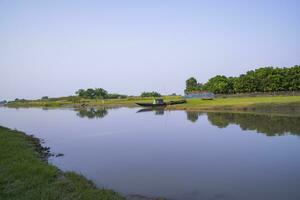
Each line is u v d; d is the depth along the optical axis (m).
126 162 25.80
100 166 24.61
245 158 25.78
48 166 20.03
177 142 35.00
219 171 22.03
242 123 49.09
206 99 117.12
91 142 37.75
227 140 34.84
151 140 37.31
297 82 107.62
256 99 90.00
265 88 117.00
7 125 63.75
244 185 18.67
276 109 65.25
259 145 31.05
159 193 17.56
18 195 14.58
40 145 34.69
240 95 120.94
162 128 49.12
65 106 162.50
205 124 51.34
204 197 16.81
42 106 184.88
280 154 26.73
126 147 33.19
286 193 17.06
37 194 14.48
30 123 67.50
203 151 29.27
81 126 57.50
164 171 22.47
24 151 25.41
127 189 18.38
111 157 28.08
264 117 54.94
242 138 35.66
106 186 18.98
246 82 125.31
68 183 16.62
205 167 23.30
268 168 22.39
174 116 71.00
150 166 24.08
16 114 108.62
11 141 31.44
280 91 111.31
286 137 34.72
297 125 43.12
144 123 58.19
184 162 25.08
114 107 132.88
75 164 25.48
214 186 18.64
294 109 62.62
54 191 14.96
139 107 121.31
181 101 111.31
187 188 18.39
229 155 27.14
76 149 32.94
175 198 16.75
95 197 14.48
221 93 144.00
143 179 20.48
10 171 18.61
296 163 23.58
